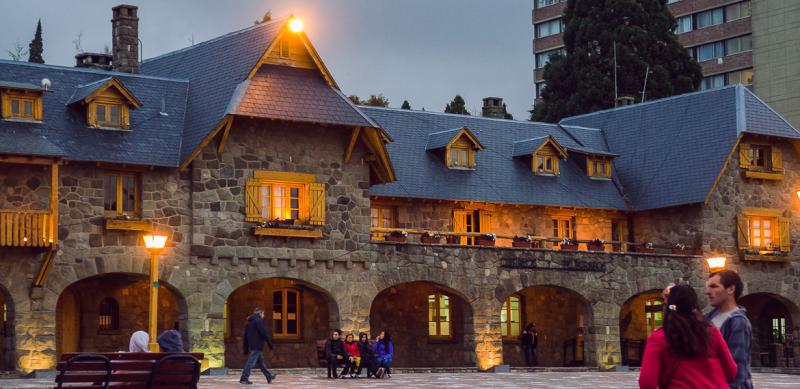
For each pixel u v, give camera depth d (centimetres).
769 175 4881
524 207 4734
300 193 3975
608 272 4528
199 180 3791
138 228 3666
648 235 4931
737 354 1245
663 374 1156
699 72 6981
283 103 3856
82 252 3603
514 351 4734
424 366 4478
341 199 4031
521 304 4778
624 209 4900
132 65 4459
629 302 4950
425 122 4809
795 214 4962
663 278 4641
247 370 3055
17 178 3491
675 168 4897
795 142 4956
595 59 6812
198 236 3775
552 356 4806
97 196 3647
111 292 3925
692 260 4706
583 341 4697
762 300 5122
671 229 4850
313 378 3425
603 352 4478
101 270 3625
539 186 4781
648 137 5131
